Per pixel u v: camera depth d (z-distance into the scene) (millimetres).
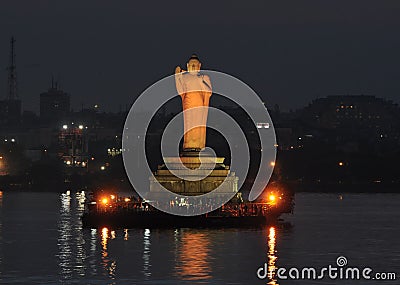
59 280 123375
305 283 123250
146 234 175750
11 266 136125
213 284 120812
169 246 156625
